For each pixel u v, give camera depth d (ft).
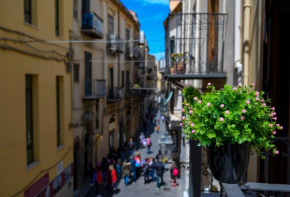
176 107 60.29
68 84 38.47
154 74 194.70
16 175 24.31
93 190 45.50
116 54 70.79
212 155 7.81
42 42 29.45
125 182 47.39
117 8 71.36
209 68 24.34
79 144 44.52
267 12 13.84
